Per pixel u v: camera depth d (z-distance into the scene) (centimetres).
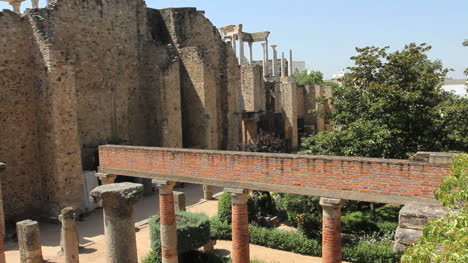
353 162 1616
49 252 2592
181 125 4341
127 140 4166
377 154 2597
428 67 6500
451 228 671
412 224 964
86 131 3791
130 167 2341
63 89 3189
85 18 3769
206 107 4541
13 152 3250
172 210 2142
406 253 671
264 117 5838
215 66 5047
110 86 4009
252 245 2705
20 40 3262
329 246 1681
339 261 1697
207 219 2367
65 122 3206
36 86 3288
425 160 1520
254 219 2975
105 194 1233
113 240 1266
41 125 3297
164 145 4184
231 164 1930
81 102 3747
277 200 3391
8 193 3222
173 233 2120
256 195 3238
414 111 2670
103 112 3941
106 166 2461
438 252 652
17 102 3262
